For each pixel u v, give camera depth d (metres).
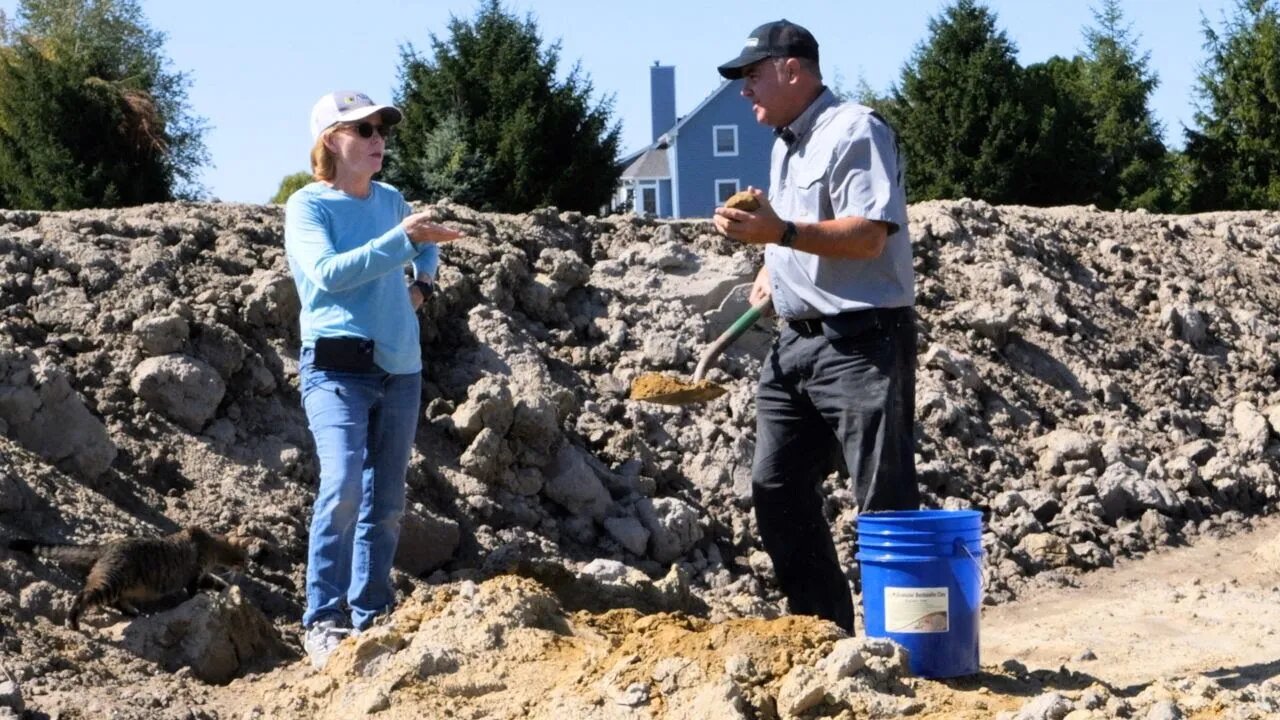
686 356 9.12
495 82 18.89
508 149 18.64
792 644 4.74
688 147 43.56
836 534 8.14
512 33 19.23
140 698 4.75
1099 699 4.45
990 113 24.05
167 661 5.18
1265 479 10.01
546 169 19.00
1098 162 24.56
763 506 5.79
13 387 6.07
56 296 7.26
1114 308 12.16
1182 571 8.52
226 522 6.30
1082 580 8.34
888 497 5.39
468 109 19.06
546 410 7.67
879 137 5.24
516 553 6.89
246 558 5.75
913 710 4.44
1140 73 32.81
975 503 9.02
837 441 5.84
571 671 4.86
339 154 5.32
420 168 18.66
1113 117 31.59
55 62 22.55
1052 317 11.38
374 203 5.44
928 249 12.00
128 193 22.39
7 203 22.78
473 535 7.03
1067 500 9.27
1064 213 14.02
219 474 6.60
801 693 4.41
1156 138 32.00
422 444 7.44
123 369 6.88
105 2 33.19
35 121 22.00
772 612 6.45
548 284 9.32
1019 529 8.77
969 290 11.53
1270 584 8.18
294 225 5.23
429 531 6.67
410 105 19.16
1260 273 13.87
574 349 8.97
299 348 7.70
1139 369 11.34
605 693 4.61
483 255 9.30
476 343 8.51
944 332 10.80
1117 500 9.27
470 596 5.28
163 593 5.39
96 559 5.26
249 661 5.38
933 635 4.92
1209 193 26.73
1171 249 13.66
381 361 5.30
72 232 7.91
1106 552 8.74
